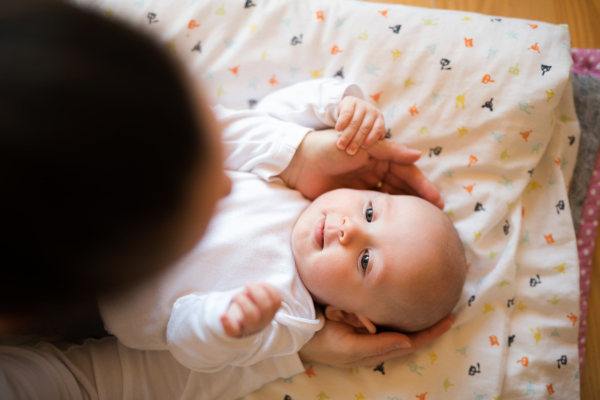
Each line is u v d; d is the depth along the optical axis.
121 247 0.47
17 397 0.78
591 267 1.17
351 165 0.99
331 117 1.01
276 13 1.16
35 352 0.86
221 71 1.15
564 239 1.07
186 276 0.84
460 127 1.07
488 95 1.06
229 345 0.69
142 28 0.46
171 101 0.43
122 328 0.85
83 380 0.90
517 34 1.08
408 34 1.11
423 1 1.40
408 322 0.93
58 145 0.40
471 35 1.09
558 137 1.12
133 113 0.41
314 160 0.99
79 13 0.44
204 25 1.16
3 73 0.40
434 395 0.98
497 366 0.98
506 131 1.05
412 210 0.91
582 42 1.34
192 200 0.48
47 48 0.41
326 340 0.95
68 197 0.42
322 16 1.16
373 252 0.86
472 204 1.06
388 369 1.00
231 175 0.98
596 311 1.14
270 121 1.01
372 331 0.94
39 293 0.51
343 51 1.14
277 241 0.93
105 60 0.42
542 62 1.05
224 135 1.01
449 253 0.89
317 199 0.96
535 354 1.01
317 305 1.00
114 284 0.52
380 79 1.11
